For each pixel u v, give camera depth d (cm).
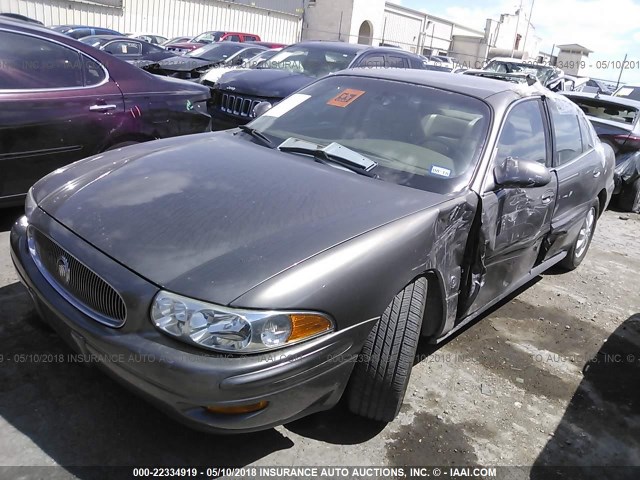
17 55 407
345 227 241
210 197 254
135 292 211
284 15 3191
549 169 376
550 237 400
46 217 257
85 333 224
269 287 208
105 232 235
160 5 2514
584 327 419
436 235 263
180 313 204
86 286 230
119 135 455
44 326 311
